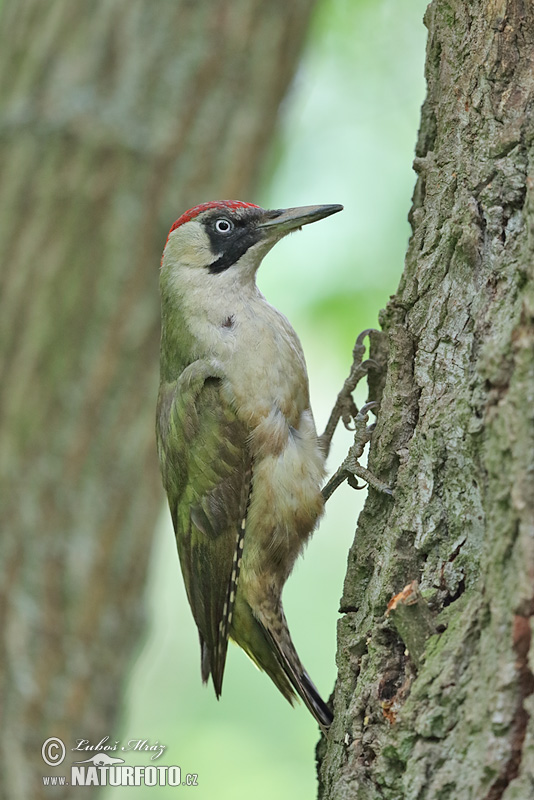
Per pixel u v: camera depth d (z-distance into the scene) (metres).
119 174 11.47
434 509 6.61
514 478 5.54
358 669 6.82
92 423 11.27
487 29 7.27
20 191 11.41
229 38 11.94
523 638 5.35
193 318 9.48
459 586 6.32
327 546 15.45
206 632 9.55
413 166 7.70
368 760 6.21
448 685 5.71
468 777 5.41
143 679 16.44
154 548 11.87
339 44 15.92
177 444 9.44
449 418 6.66
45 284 11.27
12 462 11.07
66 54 11.67
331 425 9.64
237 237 9.59
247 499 9.09
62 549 11.12
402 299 7.40
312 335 14.22
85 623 11.23
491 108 7.11
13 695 10.95
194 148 11.79
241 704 14.83
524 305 5.83
